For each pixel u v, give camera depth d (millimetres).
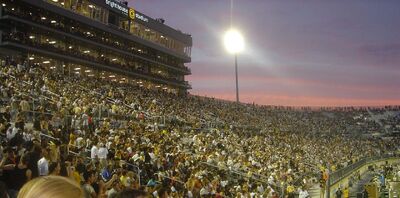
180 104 76500
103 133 28484
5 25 62719
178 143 38906
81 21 74125
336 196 45312
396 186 47281
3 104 30312
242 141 52938
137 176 21781
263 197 30172
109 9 80812
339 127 109875
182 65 108938
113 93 54188
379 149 89938
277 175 38938
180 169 28156
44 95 37219
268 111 104375
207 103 91438
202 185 25594
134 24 89000
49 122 27641
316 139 83062
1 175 12188
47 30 68125
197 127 54219
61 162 15023
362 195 44594
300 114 111562
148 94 75688
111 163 20750
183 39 108188
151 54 95875
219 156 37406
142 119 44562
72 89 46156
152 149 29109
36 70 51094
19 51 63938
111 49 82500
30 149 15086
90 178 14484
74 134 24625
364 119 120125
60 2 70125
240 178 34406
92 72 79125
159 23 97438
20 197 1730
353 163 62906
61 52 70188
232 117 81188
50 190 1709
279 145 62438
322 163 59844
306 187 39594
